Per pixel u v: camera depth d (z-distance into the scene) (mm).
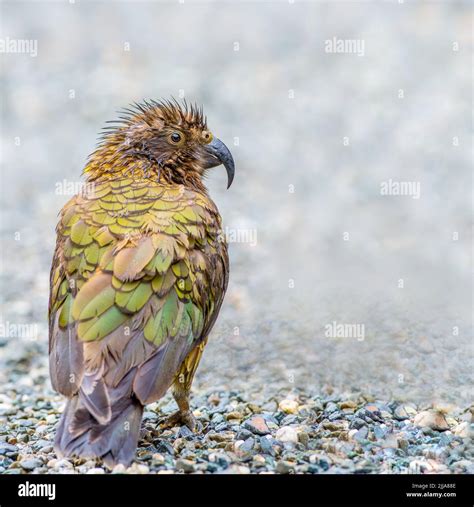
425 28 46594
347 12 49594
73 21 49406
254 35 47906
